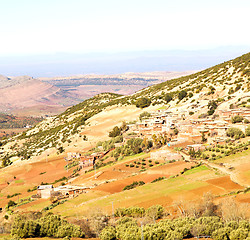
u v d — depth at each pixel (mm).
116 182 126500
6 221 107688
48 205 117500
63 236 84312
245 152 133250
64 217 98125
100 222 86562
